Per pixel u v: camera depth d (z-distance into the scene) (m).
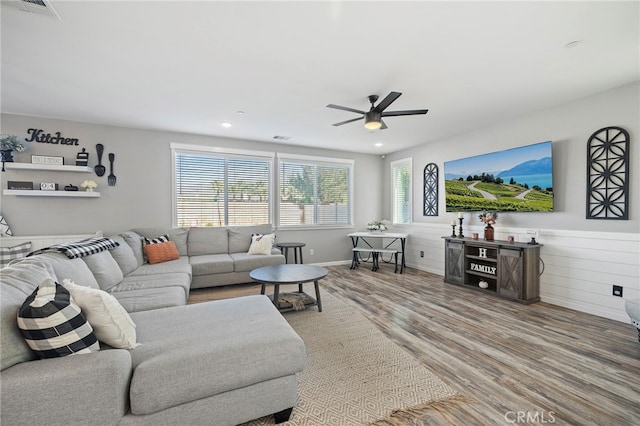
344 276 4.98
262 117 3.96
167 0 1.75
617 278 2.98
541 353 2.30
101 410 1.16
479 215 4.43
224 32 2.09
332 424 1.56
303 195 5.86
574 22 1.96
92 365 1.18
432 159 5.34
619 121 2.99
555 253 3.47
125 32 2.08
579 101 3.30
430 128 4.45
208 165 5.03
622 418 1.59
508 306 3.42
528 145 3.75
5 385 1.05
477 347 2.41
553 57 2.41
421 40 2.18
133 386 1.23
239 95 3.21
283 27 2.03
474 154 4.55
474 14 1.88
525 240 3.79
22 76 2.75
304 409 1.68
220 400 1.40
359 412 1.65
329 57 2.42
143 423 1.24
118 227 4.38
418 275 5.07
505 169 3.98
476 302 3.57
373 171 6.55
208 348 1.46
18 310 1.24
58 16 1.89
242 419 1.45
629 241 2.90
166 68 2.61
